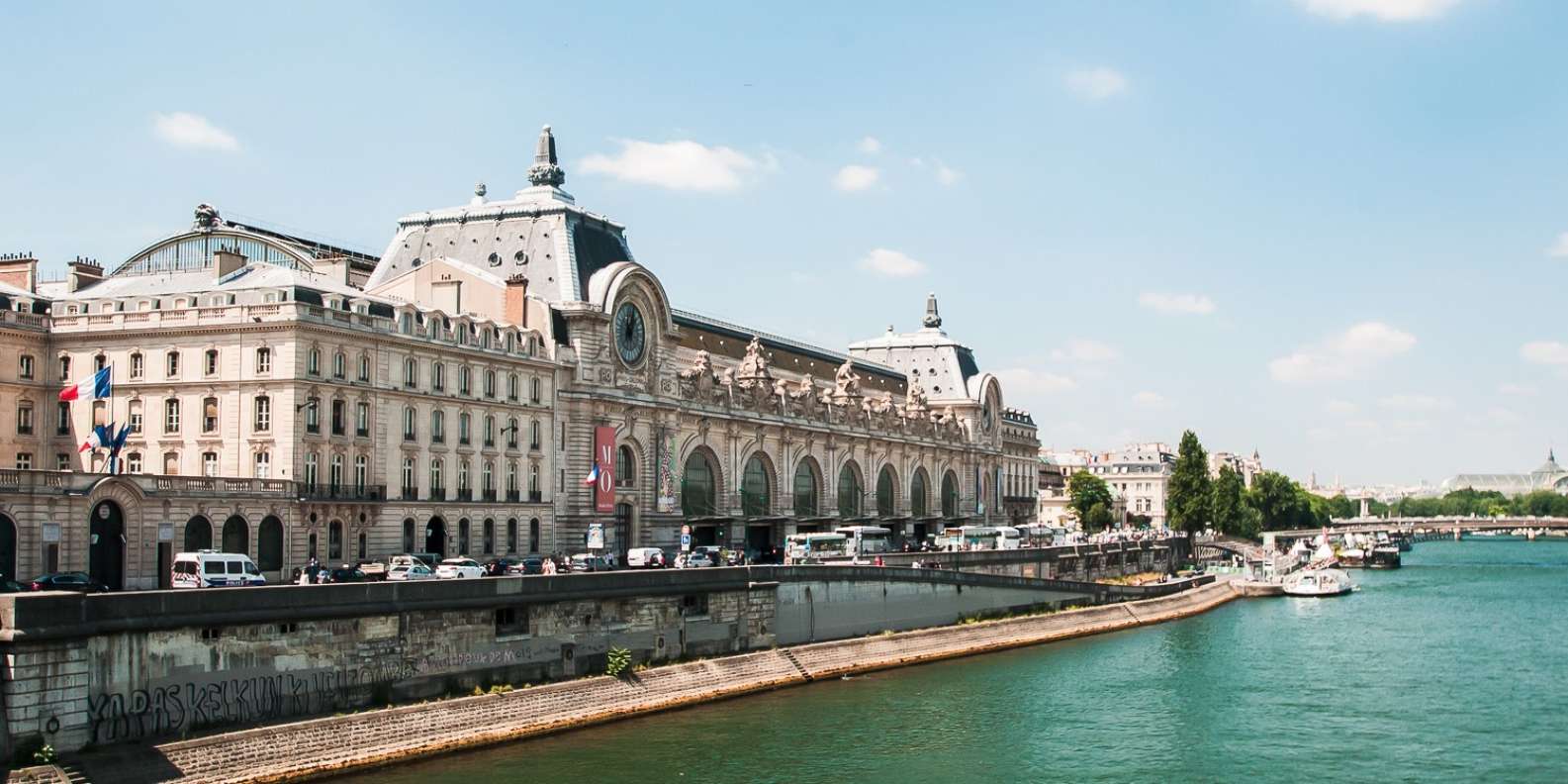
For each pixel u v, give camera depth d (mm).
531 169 159125
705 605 109062
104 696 67312
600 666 98188
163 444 114875
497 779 76250
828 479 195250
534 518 137125
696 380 165375
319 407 113188
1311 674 121125
